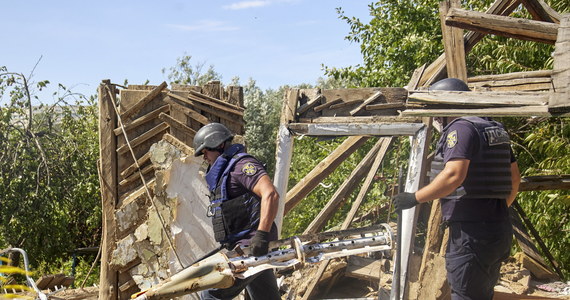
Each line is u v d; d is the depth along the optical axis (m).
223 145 3.80
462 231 3.30
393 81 11.69
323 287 5.42
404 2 11.80
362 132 4.91
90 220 13.95
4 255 6.55
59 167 13.61
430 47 10.77
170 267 4.71
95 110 14.50
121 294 4.82
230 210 3.60
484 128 3.28
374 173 6.02
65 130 14.38
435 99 2.79
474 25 3.33
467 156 3.18
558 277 5.61
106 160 4.75
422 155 4.87
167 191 4.73
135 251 4.75
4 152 12.62
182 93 4.76
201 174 4.73
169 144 4.75
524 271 5.52
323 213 6.30
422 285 4.82
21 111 13.27
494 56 8.99
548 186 5.32
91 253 14.33
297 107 5.06
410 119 4.92
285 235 7.52
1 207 12.24
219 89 4.83
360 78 13.01
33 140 13.18
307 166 11.68
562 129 7.68
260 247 3.35
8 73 12.88
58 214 13.00
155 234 4.75
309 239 3.49
